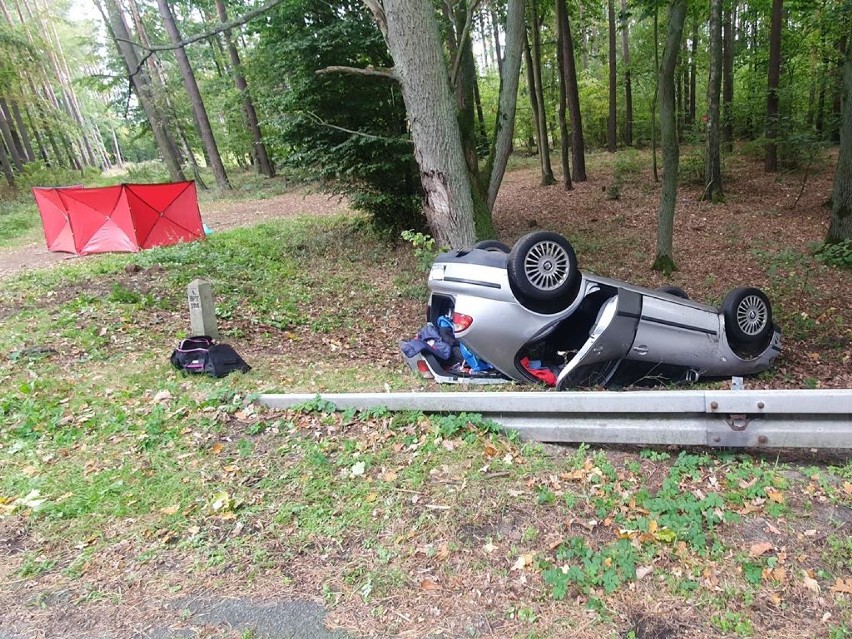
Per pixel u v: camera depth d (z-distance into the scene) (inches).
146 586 101.4
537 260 175.3
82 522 120.2
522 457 134.0
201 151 1727.4
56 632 92.0
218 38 1068.5
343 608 93.5
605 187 692.7
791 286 337.1
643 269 400.2
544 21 886.4
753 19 845.8
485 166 396.2
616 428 133.6
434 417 153.2
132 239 514.6
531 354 196.5
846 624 82.2
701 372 195.5
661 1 388.2
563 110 708.0
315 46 413.4
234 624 91.6
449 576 98.7
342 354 252.1
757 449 132.6
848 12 475.2
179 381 200.8
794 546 98.7
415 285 376.5
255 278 405.4
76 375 211.6
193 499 126.9
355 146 434.9
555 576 95.3
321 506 121.1
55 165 1565.0
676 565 96.3
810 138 572.4
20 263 512.4
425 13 307.9
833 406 117.6
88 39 1112.8
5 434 162.6
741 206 575.5
